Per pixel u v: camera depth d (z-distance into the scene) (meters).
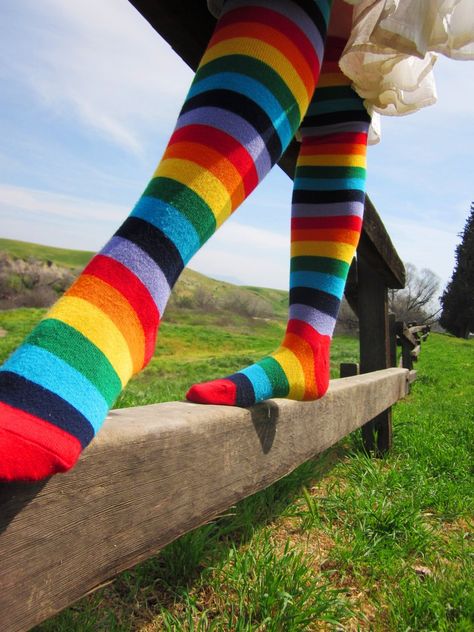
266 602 1.58
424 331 10.77
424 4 1.21
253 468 1.43
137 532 0.97
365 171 1.61
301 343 1.48
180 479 1.10
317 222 1.54
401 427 4.23
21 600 0.73
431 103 1.69
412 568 2.01
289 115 1.08
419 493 2.73
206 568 1.71
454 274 48.00
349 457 3.31
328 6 1.19
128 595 1.58
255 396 1.39
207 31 1.40
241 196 1.04
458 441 4.06
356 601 1.76
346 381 2.53
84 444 0.74
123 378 0.85
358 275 3.75
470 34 1.28
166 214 0.92
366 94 1.51
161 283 0.90
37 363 0.74
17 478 0.65
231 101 0.99
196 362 16.78
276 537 2.12
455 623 1.65
